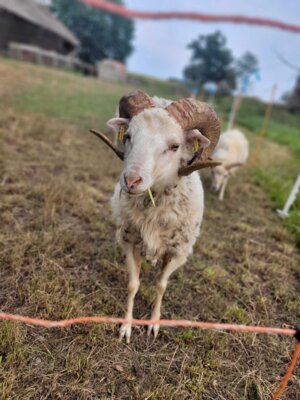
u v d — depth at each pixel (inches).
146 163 28.6
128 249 38.3
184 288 45.3
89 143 102.4
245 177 99.3
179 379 32.6
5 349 32.2
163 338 37.3
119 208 37.6
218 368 34.4
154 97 35.6
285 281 50.6
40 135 97.6
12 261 43.1
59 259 45.3
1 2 304.2
